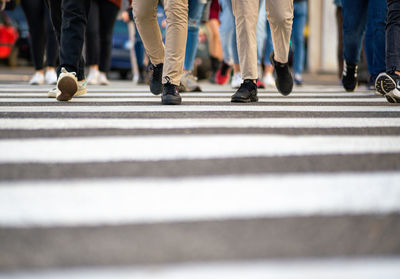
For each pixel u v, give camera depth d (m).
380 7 9.55
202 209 2.44
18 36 28.23
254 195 2.66
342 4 9.40
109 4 13.46
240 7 6.75
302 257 1.91
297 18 14.70
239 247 2.00
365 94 9.98
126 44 20.11
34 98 8.08
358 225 2.24
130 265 1.84
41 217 2.33
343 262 1.88
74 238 2.09
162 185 2.83
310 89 12.27
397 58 7.06
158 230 2.18
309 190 2.74
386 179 2.96
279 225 2.24
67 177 2.97
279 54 7.15
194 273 1.78
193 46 10.01
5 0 10.55
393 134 4.45
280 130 4.57
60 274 1.77
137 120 5.20
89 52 13.73
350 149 3.75
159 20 12.98
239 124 4.92
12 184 2.83
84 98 8.25
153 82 7.60
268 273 1.78
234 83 11.98
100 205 2.50
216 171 3.11
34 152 3.60
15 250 1.97
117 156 3.49
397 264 1.86
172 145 3.85
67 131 4.48
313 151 3.66
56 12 7.42
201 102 7.43
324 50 34.53
